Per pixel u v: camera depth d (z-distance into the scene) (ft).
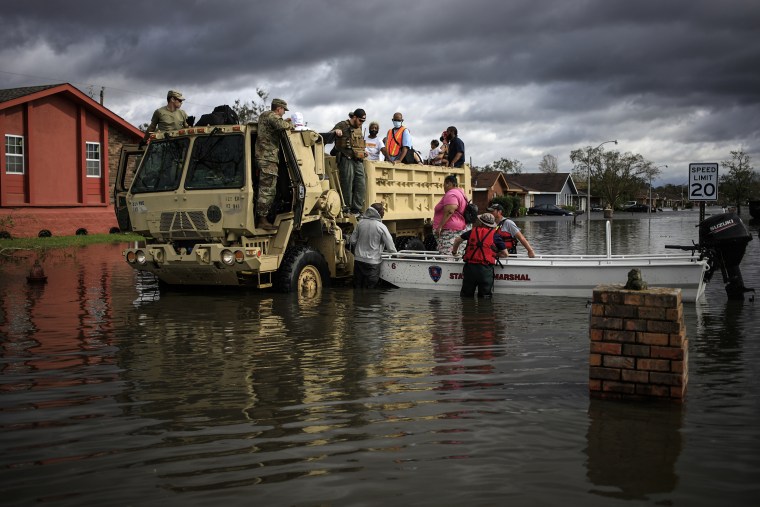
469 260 33.78
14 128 81.10
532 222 174.19
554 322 26.58
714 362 19.65
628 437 13.50
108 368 19.12
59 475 11.76
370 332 24.47
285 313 28.86
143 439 13.47
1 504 10.67
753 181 337.93
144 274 44.24
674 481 11.46
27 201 82.58
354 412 15.11
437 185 49.96
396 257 38.40
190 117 37.37
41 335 23.91
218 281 34.88
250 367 19.17
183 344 22.39
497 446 13.02
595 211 326.24
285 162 34.83
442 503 10.66
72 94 86.28
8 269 47.73
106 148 92.27
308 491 11.09
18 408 15.47
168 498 10.85
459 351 21.24
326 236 38.29
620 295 16.02
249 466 12.11
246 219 32.94
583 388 16.97
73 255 60.18
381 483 11.38
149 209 35.17
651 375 15.84
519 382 17.52
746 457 12.48
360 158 40.04
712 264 32.83
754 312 28.91
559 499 10.78
